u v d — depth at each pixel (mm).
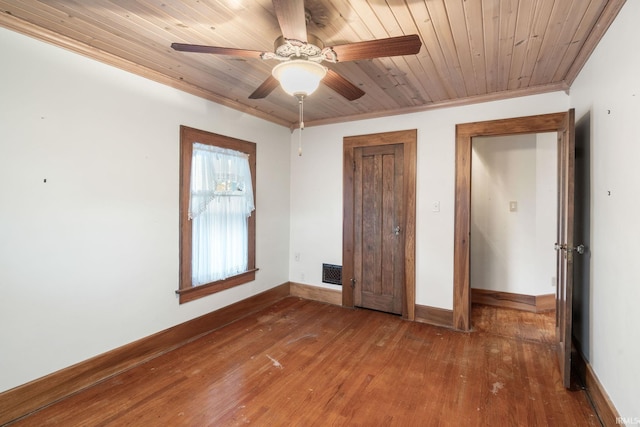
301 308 3803
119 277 2402
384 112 3549
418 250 3416
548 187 3689
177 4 1676
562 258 2461
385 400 2043
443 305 3301
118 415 1896
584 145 2266
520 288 3836
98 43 2113
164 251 2715
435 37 1970
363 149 3748
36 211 1963
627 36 1584
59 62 2047
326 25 1837
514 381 2250
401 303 3533
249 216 3586
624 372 1609
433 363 2508
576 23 1811
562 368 2295
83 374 2180
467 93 2990
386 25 1839
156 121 2635
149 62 2400
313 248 4125
